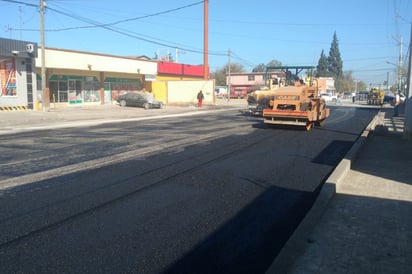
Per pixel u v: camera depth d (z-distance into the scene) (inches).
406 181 320.8
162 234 214.4
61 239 205.8
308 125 736.3
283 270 162.7
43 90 1146.0
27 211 248.4
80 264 178.2
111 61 1579.7
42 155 446.0
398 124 809.5
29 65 1172.5
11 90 1126.4
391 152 470.9
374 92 2251.5
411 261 173.2
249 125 841.5
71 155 446.0
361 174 347.6
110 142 554.9
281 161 424.5
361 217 231.1
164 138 602.5
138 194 288.7
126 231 217.6
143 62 1776.6
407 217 231.5
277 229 224.7
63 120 974.4
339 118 1111.6
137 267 176.2
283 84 1037.8
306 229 207.8
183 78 2266.2
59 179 331.0
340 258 175.8
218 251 194.2
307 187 315.9
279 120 734.5
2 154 453.1
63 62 1374.3
